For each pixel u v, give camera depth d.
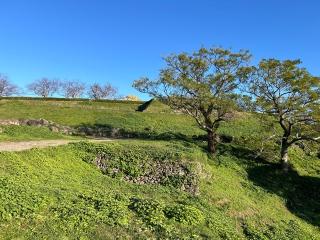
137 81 36.91
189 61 36.56
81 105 61.31
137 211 20.02
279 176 35.53
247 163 36.44
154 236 18.25
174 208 20.81
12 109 53.16
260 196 30.97
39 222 16.97
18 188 18.81
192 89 35.25
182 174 27.81
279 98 35.62
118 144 30.98
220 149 38.19
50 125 43.97
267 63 35.31
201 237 19.42
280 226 26.52
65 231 16.83
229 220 24.38
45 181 22.16
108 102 66.62
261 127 43.28
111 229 17.81
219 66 36.62
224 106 35.25
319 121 34.50
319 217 30.73
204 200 25.89
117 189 24.86
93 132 44.97
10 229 16.05
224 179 31.31
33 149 26.69
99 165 28.17
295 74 34.53
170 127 47.47
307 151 42.34
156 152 29.31
